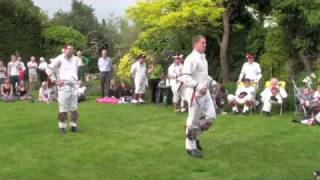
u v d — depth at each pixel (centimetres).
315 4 1898
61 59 1210
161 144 1095
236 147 1076
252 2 2311
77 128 1246
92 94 2314
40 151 1024
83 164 927
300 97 1570
